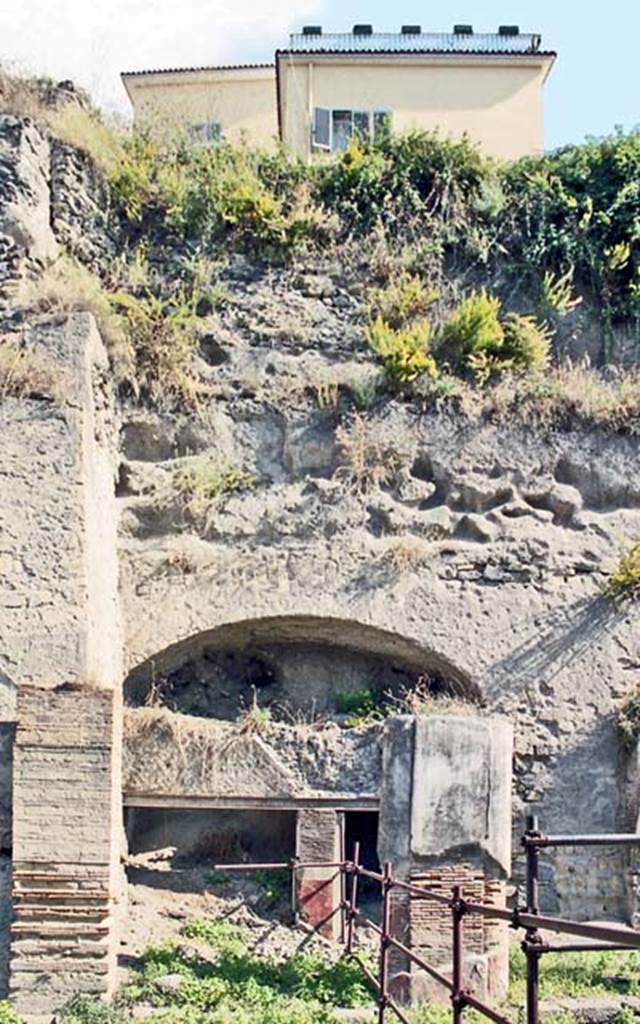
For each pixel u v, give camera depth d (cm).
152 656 1563
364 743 1416
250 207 1819
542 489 1677
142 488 1628
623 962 1334
